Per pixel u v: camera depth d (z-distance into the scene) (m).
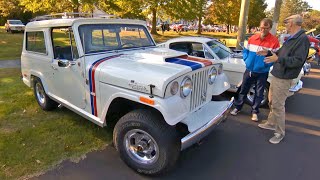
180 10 23.25
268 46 4.47
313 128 4.72
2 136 4.01
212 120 3.14
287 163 3.54
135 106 3.38
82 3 14.35
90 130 4.26
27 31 4.89
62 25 3.78
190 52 6.41
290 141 4.18
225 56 6.30
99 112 3.51
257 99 4.87
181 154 3.70
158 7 23.16
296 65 3.62
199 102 3.38
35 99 5.73
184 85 2.93
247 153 3.77
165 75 2.80
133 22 4.34
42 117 4.77
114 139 3.32
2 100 5.66
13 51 14.45
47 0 14.88
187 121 3.11
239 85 5.61
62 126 4.39
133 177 3.17
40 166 3.31
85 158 3.52
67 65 3.77
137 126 2.98
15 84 7.04
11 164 3.32
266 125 4.58
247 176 3.24
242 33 9.45
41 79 4.68
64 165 3.36
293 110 5.66
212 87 3.68
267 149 3.90
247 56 4.80
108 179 3.12
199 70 3.21
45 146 3.76
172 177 3.18
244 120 4.98
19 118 4.72
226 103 3.63
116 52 3.90
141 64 3.24
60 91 4.27
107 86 3.25
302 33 3.58
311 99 6.48
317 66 11.70
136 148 3.17
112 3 16.25
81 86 3.70
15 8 35.38
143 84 2.85
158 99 2.75
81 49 3.58
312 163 3.55
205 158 3.62
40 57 4.57
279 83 3.88
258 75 4.73
